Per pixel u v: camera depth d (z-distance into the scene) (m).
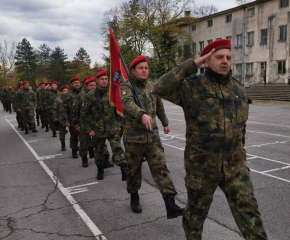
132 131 3.74
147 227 3.61
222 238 3.25
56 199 4.68
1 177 6.02
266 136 9.05
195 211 2.59
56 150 8.58
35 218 4.01
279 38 28.06
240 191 2.47
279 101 22.16
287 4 27.05
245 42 31.44
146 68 3.82
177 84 2.39
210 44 2.43
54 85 11.41
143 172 5.89
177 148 8.03
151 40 38.47
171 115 16.14
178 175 5.59
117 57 4.72
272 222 3.58
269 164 6.08
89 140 6.49
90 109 5.25
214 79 2.45
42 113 12.60
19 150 8.80
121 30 38.44
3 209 4.35
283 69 28.02
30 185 5.43
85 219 3.92
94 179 5.63
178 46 37.19
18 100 12.20
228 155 2.45
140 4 37.38
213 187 2.53
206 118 2.40
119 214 4.02
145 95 3.83
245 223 2.42
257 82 30.45
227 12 32.81
